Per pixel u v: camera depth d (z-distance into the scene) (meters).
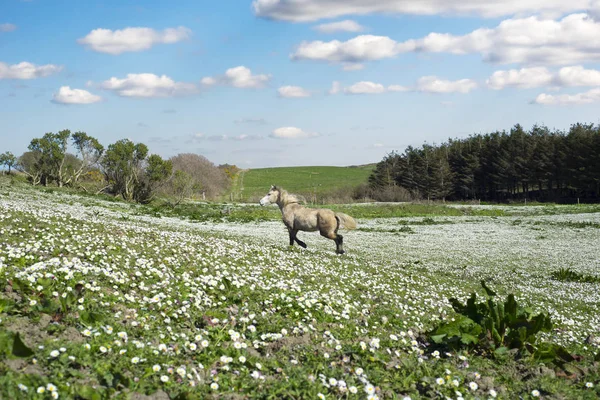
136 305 7.38
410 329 8.53
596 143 85.31
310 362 6.12
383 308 9.87
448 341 7.48
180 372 5.05
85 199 38.31
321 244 26.78
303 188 112.19
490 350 7.47
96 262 9.59
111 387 4.61
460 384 6.12
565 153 90.69
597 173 84.75
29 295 6.60
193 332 6.62
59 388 4.34
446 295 13.60
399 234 36.69
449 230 40.00
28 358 4.73
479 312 8.07
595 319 13.32
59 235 11.91
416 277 16.31
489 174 102.31
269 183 121.50
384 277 14.80
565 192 98.38
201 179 79.50
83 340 5.50
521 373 6.77
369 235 35.56
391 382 5.93
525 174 97.00
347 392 5.32
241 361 5.66
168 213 40.09
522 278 20.17
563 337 9.92
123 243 12.40
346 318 8.44
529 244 32.22
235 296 8.58
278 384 5.28
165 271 9.85
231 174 125.75
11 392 4.07
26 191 35.72
